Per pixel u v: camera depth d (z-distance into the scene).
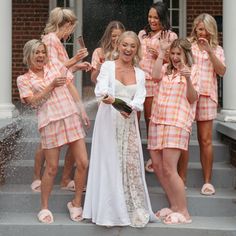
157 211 6.58
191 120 6.18
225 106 7.92
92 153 6.02
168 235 6.02
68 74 6.13
